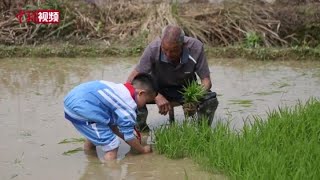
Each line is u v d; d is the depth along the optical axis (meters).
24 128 6.46
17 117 6.91
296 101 7.70
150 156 5.64
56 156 5.59
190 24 12.34
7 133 6.26
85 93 5.47
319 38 12.45
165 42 5.85
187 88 6.13
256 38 11.92
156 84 5.94
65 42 12.24
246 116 6.98
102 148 5.57
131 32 12.55
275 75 9.64
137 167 5.33
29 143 5.95
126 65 10.48
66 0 12.88
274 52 11.25
